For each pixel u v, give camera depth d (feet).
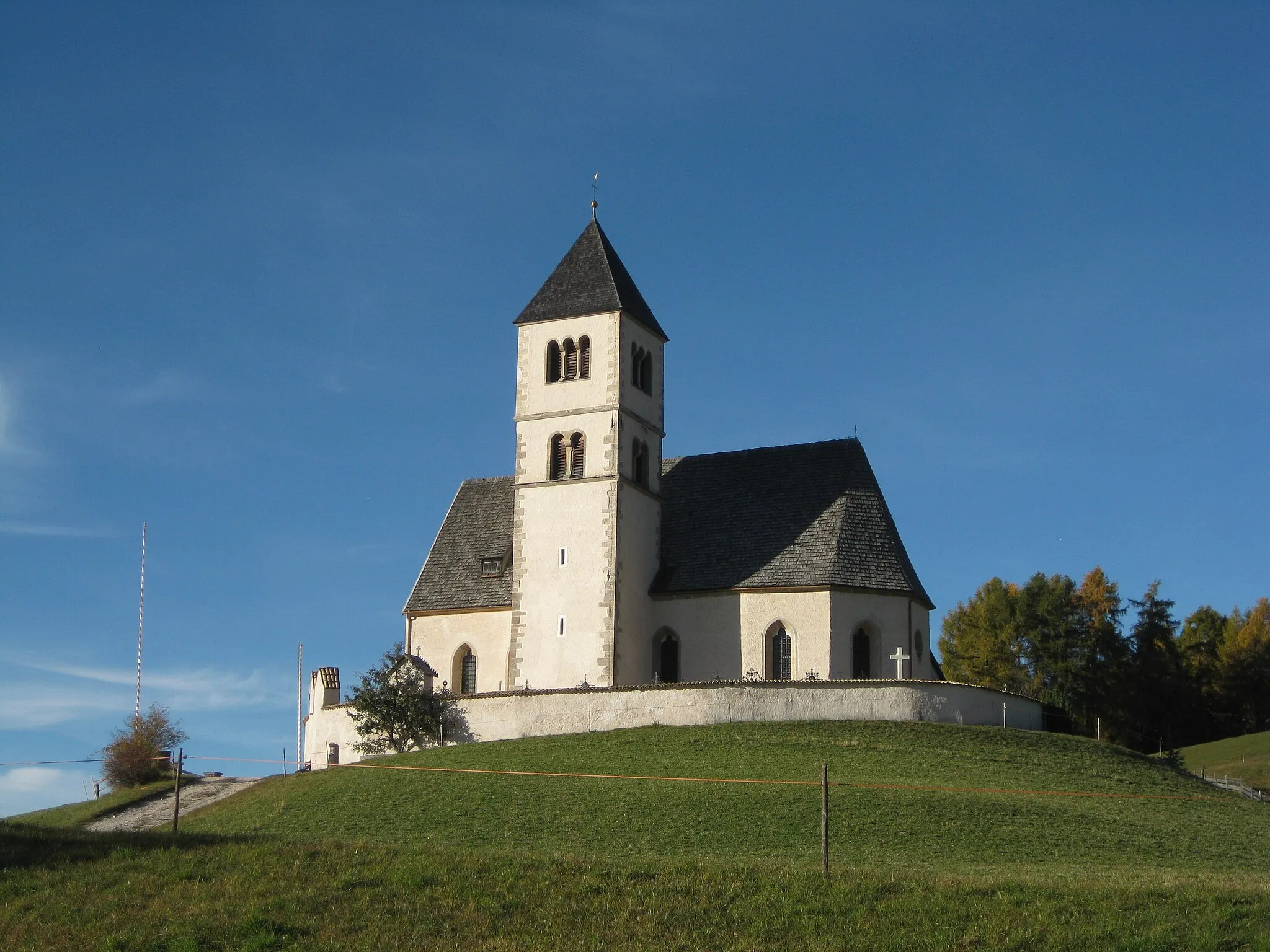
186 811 246.27
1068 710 374.22
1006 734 254.68
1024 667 378.12
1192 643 410.72
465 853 161.68
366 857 158.92
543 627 289.33
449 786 227.81
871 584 284.41
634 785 221.25
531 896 145.69
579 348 298.76
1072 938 132.98
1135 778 240.32
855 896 143.84
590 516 290.76
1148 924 135.64
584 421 295.07
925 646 293.43
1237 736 375.66
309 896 146.61
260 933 138.21
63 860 159.53
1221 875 170.91
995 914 138.41
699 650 290.97
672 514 309.01
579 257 307.58
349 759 282.56
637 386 303.27
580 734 261.03
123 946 137.69
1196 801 226.79
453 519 328.29
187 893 148.87
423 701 272.51
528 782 226.99
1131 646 385.29
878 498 299.38
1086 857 186.29
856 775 226.79
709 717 258.37
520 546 294.87
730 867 154.40
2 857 160.25
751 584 288.30
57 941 139.13
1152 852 190.90
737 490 307.99
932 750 243.19
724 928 137.69
